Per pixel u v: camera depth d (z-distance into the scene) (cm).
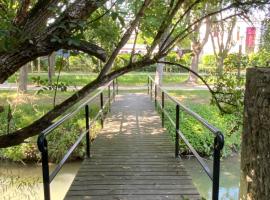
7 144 250
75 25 209
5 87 1331
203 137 855
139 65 246
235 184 720
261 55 396
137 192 377
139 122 812
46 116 248
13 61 218
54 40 207
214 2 275
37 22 227
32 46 218
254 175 216
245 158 227
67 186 703
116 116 892
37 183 611
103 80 242
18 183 595
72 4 219
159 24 253
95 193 373
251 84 220
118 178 421
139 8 252
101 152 547
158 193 374
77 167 776
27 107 940
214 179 251
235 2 253
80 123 820
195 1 265
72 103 247
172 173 441
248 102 223
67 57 262
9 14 228
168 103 1096
